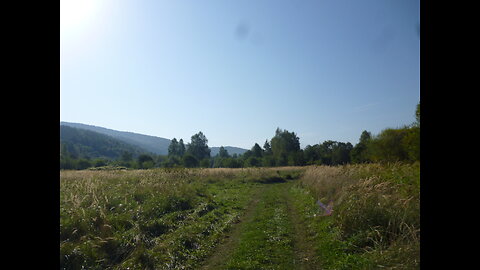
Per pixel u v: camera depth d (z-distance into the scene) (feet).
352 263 20.38
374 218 24.67
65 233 23.17
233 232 31.27
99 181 50.03
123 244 23.62
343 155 169.78
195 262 22.58
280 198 54.29
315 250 24.57
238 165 204.03
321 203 39.52
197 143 338.75
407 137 73.61
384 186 29.71
